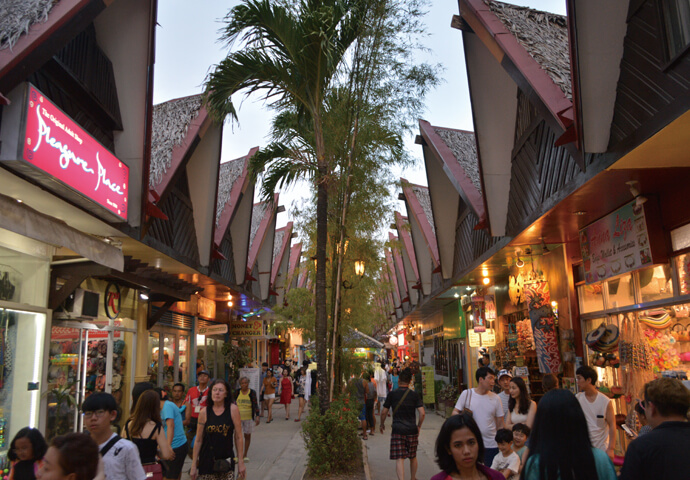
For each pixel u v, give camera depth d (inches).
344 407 353.4
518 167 386.9
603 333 335.6
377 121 389.1
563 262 423.8
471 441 111.0
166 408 254.2
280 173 421.7
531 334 493.7
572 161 286.5
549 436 99.9
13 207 216.7
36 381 309.7
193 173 507.8
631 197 292.7
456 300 806.5
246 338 920.3
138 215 336.8
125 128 338.6
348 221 422.9
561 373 410.3
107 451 145.2
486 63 394.3
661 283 290.4
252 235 901.8
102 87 319.3
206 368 797.9
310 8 336.8
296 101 378.6
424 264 840.9
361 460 345.1
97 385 415.2
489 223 419.8
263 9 324.2
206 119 436.8
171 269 479.8
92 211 290.5
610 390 331.9
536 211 343.9
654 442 107.7
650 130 198.5
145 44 331.9
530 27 331.3
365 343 510.6
